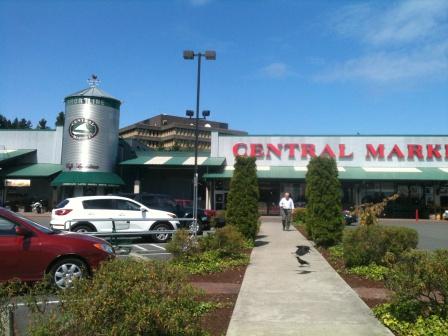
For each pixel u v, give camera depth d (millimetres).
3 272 8875
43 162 45125
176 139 137250
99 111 41531
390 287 6824
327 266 12062
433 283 6289
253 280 10242
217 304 8047
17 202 42812
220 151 43688
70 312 4285
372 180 39500
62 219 17484
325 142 42875
